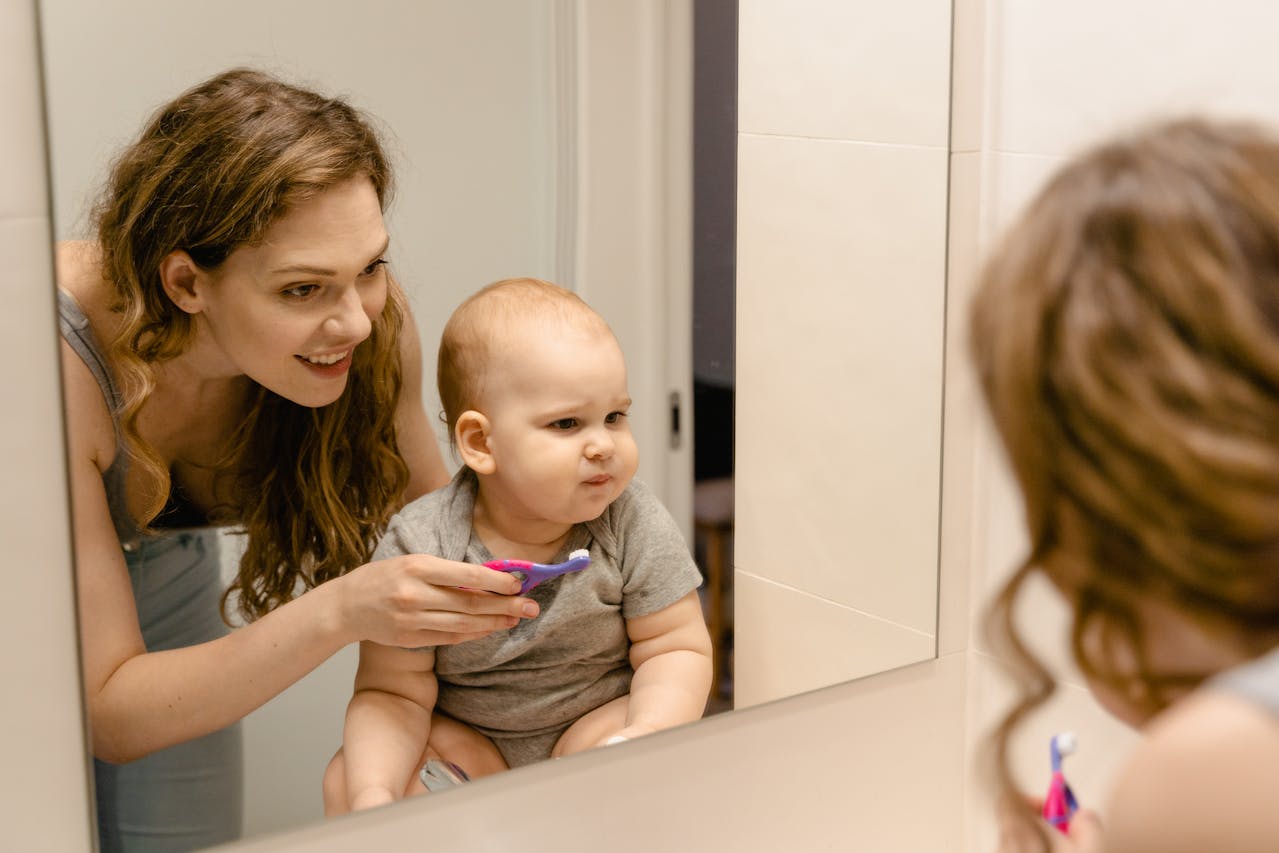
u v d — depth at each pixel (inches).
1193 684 22.3
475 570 31.5
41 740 27.7
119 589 28.0
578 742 33.8
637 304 33.4
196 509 28.6
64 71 25.9
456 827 32.7
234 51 27.4
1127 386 20.0
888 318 39.0
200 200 27.5
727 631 36.4
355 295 29.4
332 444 29.8
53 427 26.9
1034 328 21.1
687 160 33.9
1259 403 19.6
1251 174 20.6
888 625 40.6
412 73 29.5
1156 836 19.7
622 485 33.5
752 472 36.3
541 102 31.4
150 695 28.5
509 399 31.5
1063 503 21.4
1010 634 30.8
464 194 30.5
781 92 35.1
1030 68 40.3
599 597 33.3
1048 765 43.8
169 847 29.2
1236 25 36.8
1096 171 21.7
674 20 33.2
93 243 26.6
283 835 30.6
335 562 30.2
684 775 36.7
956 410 41.4
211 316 28.0
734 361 35.5
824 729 39.8
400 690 31.4
